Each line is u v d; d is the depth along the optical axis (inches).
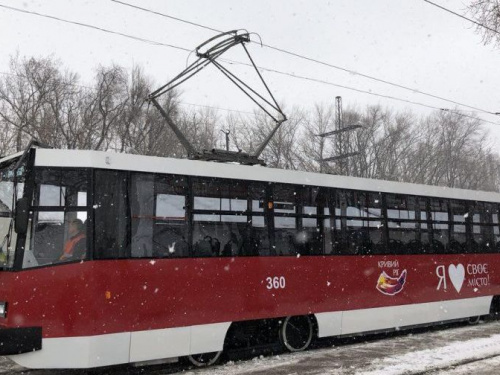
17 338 246.2
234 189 315.0
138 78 1133.1
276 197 333.1
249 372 284.7
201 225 298.5
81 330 253.4
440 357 315.6
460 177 1631.4
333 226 358.9
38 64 1055.0
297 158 1421.0
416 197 418.0
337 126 1433.3
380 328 373.7
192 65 390.9
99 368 303.9
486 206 479.5
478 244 463.8
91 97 1101.7
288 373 280.4
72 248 260.5
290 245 334.3
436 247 425.1
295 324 341.1
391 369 285.1
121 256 268.8
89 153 270.1
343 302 354.3
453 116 1610.5
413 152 1557.6
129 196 276.2
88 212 264.2
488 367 288.7
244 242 313.9
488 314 467.5
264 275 318.7
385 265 384.2
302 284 335.3
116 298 263.7
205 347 289.7
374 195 388.8
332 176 365.4
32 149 265.6
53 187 263.9
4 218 269.6
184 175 296.7
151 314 273.1
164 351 275.6
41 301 252.7
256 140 1365.7
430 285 413.7
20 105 1040.2
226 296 301.0
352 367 292.4
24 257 254.5
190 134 1216.2
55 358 250.7
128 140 1109.1
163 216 285.7
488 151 1680.6
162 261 281.1
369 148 1503.4
